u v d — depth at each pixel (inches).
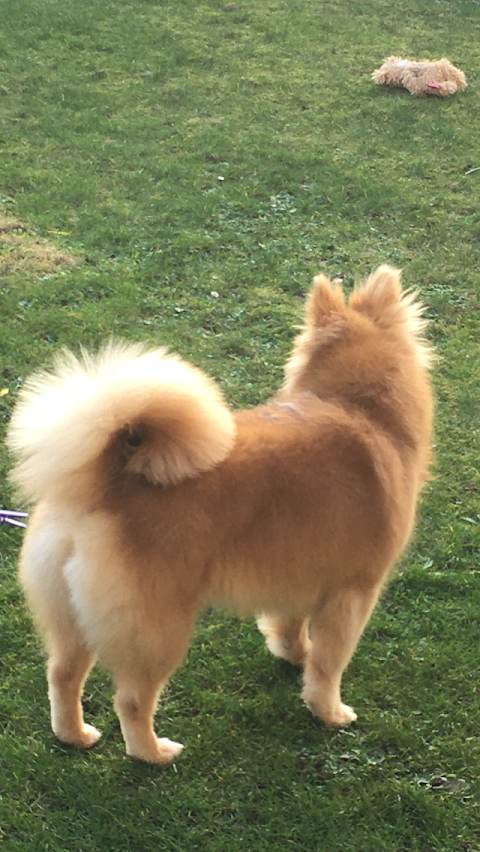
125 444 40.6
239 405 72.7
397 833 44.4
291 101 143.1
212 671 52.2
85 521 40.2
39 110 131.2
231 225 102.5
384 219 107.5
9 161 114.0
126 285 87.4
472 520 63.6
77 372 40.3
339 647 47.5
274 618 50.6
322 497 43.8
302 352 49.1
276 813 45.0
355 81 153.8
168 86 145.3
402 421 47.3
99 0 185.6
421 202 111.7
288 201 109.6
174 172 114.1
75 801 44.9
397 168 121.3
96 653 42.2
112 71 149.9
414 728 49.5
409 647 54.1
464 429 72.4
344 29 181.6
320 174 116.6
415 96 148.6
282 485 42.8
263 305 87.4
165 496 40.7
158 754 46.8
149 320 83.0
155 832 43.6
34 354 76.1
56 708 46.3
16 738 47.4
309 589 45.4
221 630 54.8
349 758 48.1
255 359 79.0
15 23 167.3
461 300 91.2
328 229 103.8
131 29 170.4
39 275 88.7
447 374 79.0
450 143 130.9
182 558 40.9
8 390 71.8
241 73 153.8
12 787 45.3
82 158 117.1
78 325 80.9
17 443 39.6
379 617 56.2
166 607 41.2
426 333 84.7
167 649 42.3
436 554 60.6
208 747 48.0
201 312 85.1
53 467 38.6
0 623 53.6
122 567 39.8
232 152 121.7
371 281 50.2
